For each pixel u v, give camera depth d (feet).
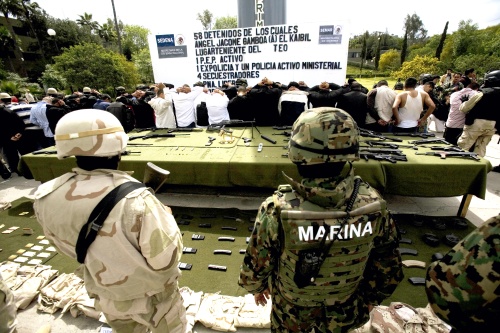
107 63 72.18
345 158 2.77
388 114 14.70
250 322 5.95
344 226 2.88
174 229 3.61
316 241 2.91
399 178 9.58
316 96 16.25
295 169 10.03
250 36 24.13
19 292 6.79
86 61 70.54
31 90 62.23
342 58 23.29
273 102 16.56
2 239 9.70
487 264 2.12
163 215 3.50
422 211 10.89
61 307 6.59
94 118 3.20
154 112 18.44
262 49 24.30
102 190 3.20
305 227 2.87
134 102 17.95
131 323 4.19
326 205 2.93
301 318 3.52
